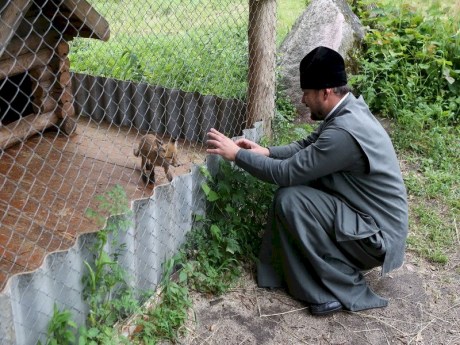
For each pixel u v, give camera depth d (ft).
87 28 12.30
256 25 13.10
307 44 19.25
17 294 6.85
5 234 9.02
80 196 10.12
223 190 11.00
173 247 10.21
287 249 10.15
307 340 9.46
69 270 7.72
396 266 10.16
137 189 10.98
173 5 19.56
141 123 14.46
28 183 10.96
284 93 18.86
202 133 14.21
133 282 9.07
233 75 17.39
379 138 9.86
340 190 10.00
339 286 10.11
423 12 22.49
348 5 20.98
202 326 9.55
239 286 10.68
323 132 9.70
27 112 13.85
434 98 18.95
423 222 13.19
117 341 8.20
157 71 16.81
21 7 9.73
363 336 9.61
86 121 15.34
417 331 9.78
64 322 7.48
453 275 11.39
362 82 18.95
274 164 9.97
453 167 15.89
